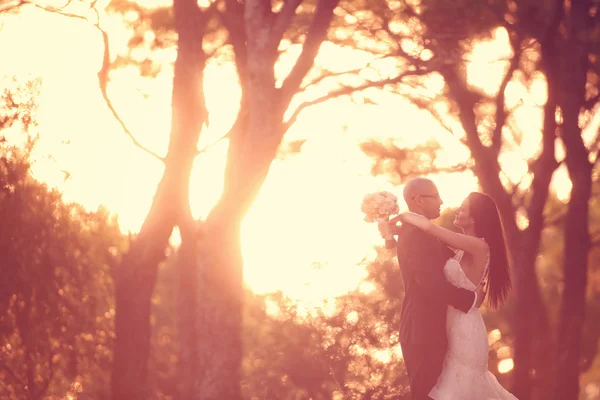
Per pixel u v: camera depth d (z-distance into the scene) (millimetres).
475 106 19625
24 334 21047
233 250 14531
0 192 20844
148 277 15156
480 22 16141
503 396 6414
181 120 15086
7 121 20688
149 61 16922
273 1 15562
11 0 15406
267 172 14227
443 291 6098
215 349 14500
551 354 18828
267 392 25719
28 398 21234
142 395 15047
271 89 13898
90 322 21266
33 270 20906
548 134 18578
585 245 18938
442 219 24734
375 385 25500
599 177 22422
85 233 21453
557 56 17125
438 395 6297
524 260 18656
